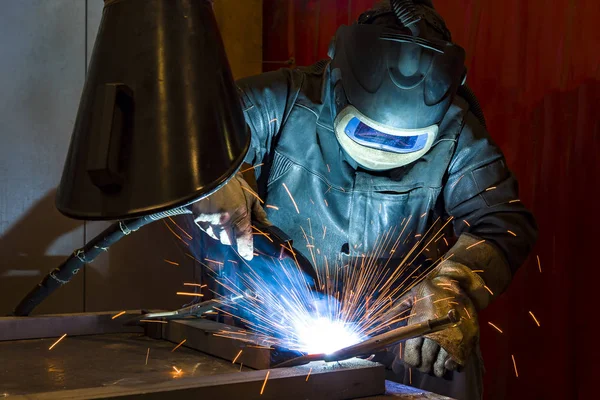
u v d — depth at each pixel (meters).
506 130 2.21
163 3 0.93
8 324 1.52
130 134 0.88
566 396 2.04
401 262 1.69
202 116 0.90
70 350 1.42
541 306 2.11
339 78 1.44
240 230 1.29
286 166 1.62
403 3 1.39
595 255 1.99
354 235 1.65
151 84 0.89
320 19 2.76
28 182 2.10
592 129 1.99
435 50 1.36
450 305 1.33
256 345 1.22
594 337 1.98
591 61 1.99
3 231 2.07
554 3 2.08
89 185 0.88
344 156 1.60
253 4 2.76
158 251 2.33
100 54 0.94
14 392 1.04
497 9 2.22
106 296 2.23
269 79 1.61
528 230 1.61
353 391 1.07
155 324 1.58
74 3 2.18
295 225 1.66
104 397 0.87
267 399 0.98
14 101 2.08
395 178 1.62
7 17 2.07
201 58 0.93
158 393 0.90
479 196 1.63
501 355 2.21
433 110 1.38
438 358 1.30
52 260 2.14
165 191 0.85
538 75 2.12
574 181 2.04
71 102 2.17
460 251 1.53
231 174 0.91
